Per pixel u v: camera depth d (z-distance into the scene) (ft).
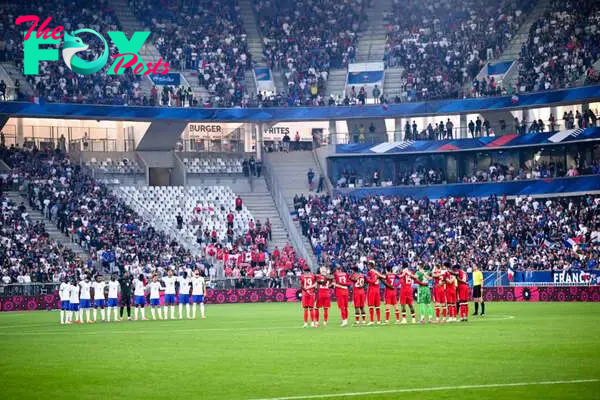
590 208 298.76
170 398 79.10
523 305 235.81
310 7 396.37
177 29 373.81
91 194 313.73
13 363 106.63
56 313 244.01
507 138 336.70
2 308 259.19
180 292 206.18
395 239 317.42
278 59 378.73
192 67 366.22
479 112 351.05
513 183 331.77
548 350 108.58
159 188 332.19
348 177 353.31
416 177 349.41
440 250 304.09
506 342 120.26
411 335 135.44
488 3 380.99
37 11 346.74
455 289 167.63
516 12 371.35
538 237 299.99
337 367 97.04
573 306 224.33
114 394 81.71
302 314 210.59
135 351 119.65
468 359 101.40
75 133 346.33
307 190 354.33
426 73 362.74
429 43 374.63
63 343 135.33
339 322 175.32
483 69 359.66
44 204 303.68
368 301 165.48
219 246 312.50
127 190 326.85
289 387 83.56
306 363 101.24
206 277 295.48
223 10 389.19
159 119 338.34
